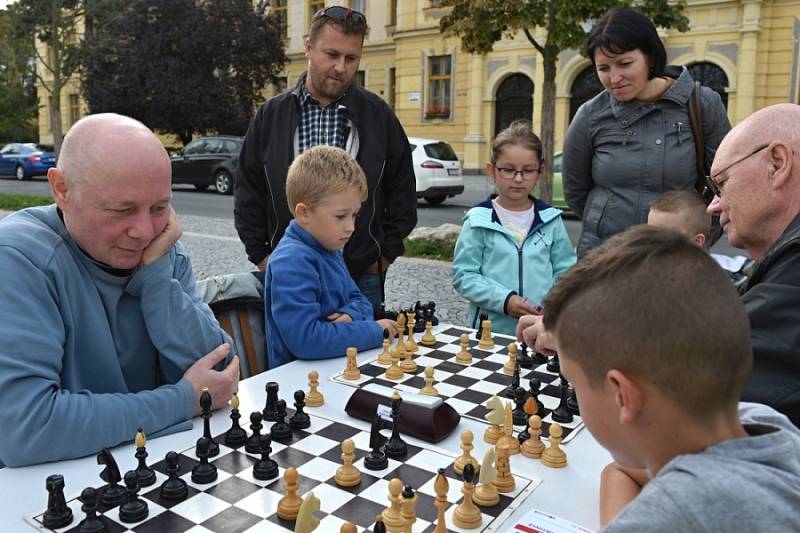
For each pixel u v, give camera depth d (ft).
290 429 5.84
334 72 10.84
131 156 5.52
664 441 3.41
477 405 6.67
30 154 73.31
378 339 8.38
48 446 5.31
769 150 5.70
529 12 27.78
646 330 3.24
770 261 5.50
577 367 3.57
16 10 65.98
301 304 7.91
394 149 11.79
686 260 3.35
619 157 10.42
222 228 36.58
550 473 5.34
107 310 6.37
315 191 8.18
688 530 3.03
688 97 10.05
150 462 5.38
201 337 6.85
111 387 6.34
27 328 5.49
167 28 75.15
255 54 76.48
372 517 4.61
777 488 3.13
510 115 67.05
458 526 4.53
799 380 5.02
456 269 11.00
